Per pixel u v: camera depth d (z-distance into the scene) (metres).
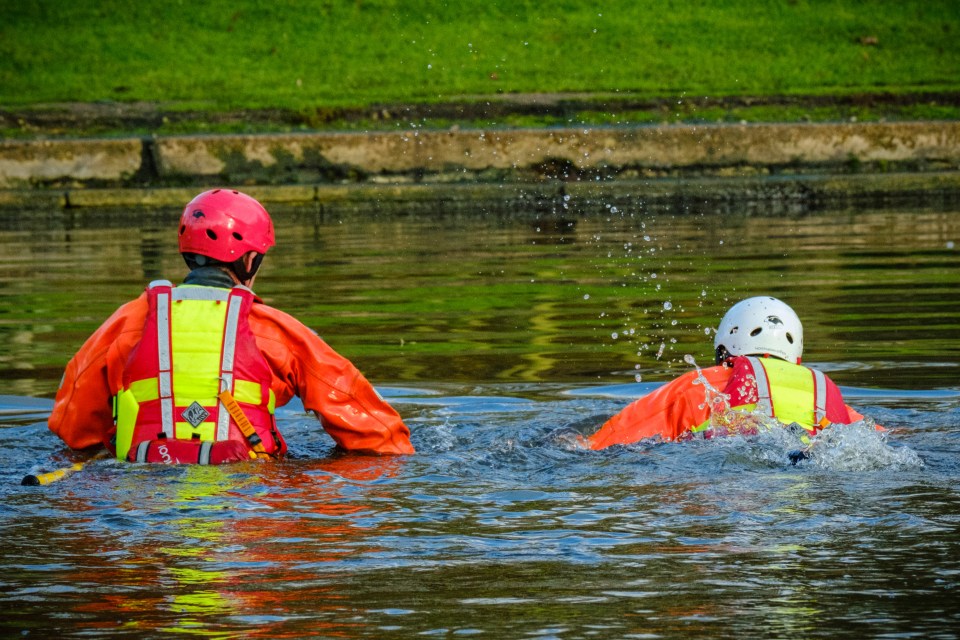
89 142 48.22
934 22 67.62
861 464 12.77
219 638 8.16
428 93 56.97
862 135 50.94
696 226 41.28
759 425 13.71
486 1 68.62
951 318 23.14
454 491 11.98
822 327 22.69
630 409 14.22
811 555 9.73
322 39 64.69
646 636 8.15
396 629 8.30
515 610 8.62
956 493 11.56
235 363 13.64
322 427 14.98
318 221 45.09
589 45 64.19
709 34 65.94
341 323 24.06
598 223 42.69
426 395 17.72
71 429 14.17
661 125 52.34
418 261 33.50
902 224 40.56
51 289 28.62
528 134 50.00
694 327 23.19
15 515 11.09
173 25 65.69
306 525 10.78
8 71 59.81
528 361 20.25
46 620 8.50
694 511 11.07
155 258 34.06
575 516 11.00
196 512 11.17
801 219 42.88
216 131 52.22
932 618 8.38
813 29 66.69
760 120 53.94
